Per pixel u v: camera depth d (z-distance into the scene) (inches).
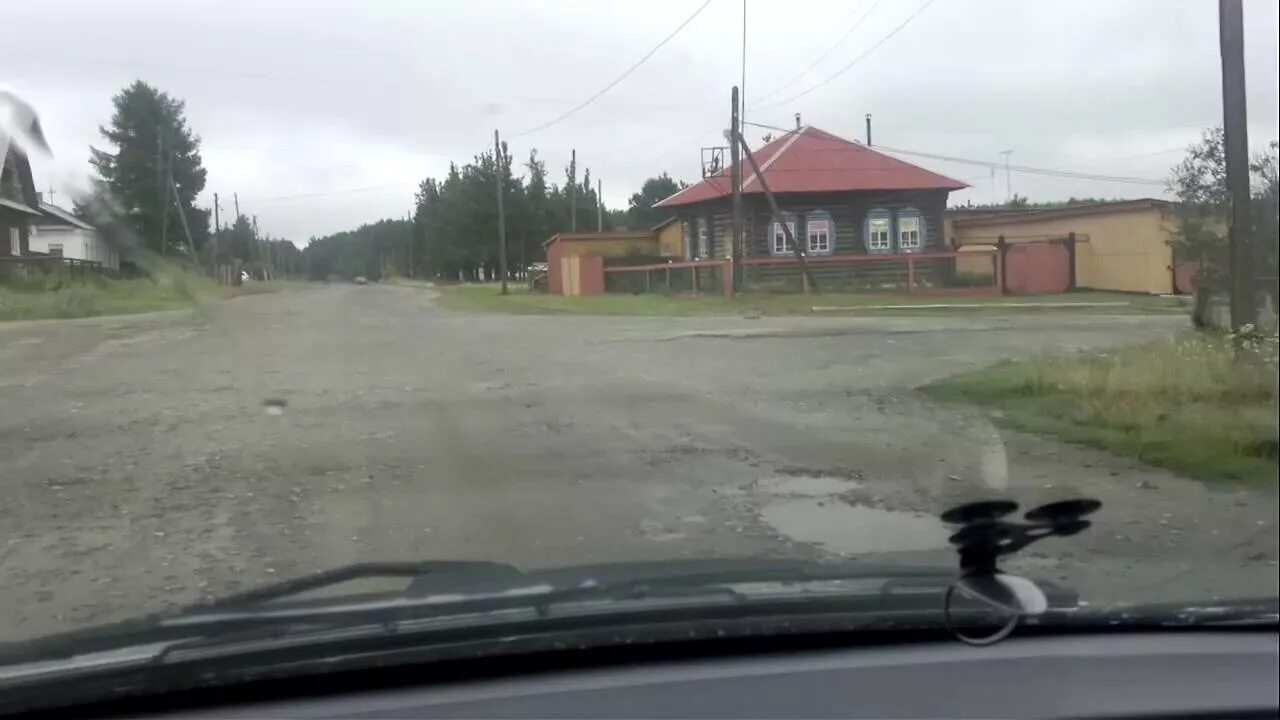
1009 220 1427.2
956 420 393.7
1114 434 341.4
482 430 389.4
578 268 1576.0
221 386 516.1
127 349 693.3
